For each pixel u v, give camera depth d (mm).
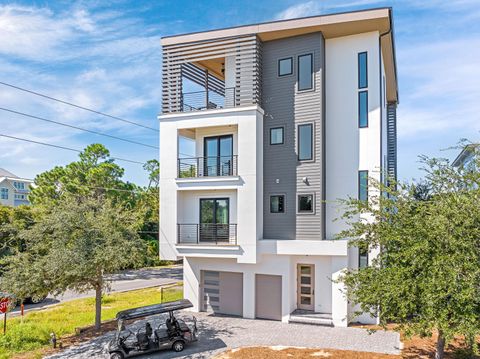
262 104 18094
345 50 17625
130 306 21422
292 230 17266
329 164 17531
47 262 14172
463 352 11461
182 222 18594
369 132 17047
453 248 8727
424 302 8695
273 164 17781
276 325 16094
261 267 17234
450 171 10219
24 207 31406
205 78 20812
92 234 15109
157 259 42469
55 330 16219
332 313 16062
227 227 17859
